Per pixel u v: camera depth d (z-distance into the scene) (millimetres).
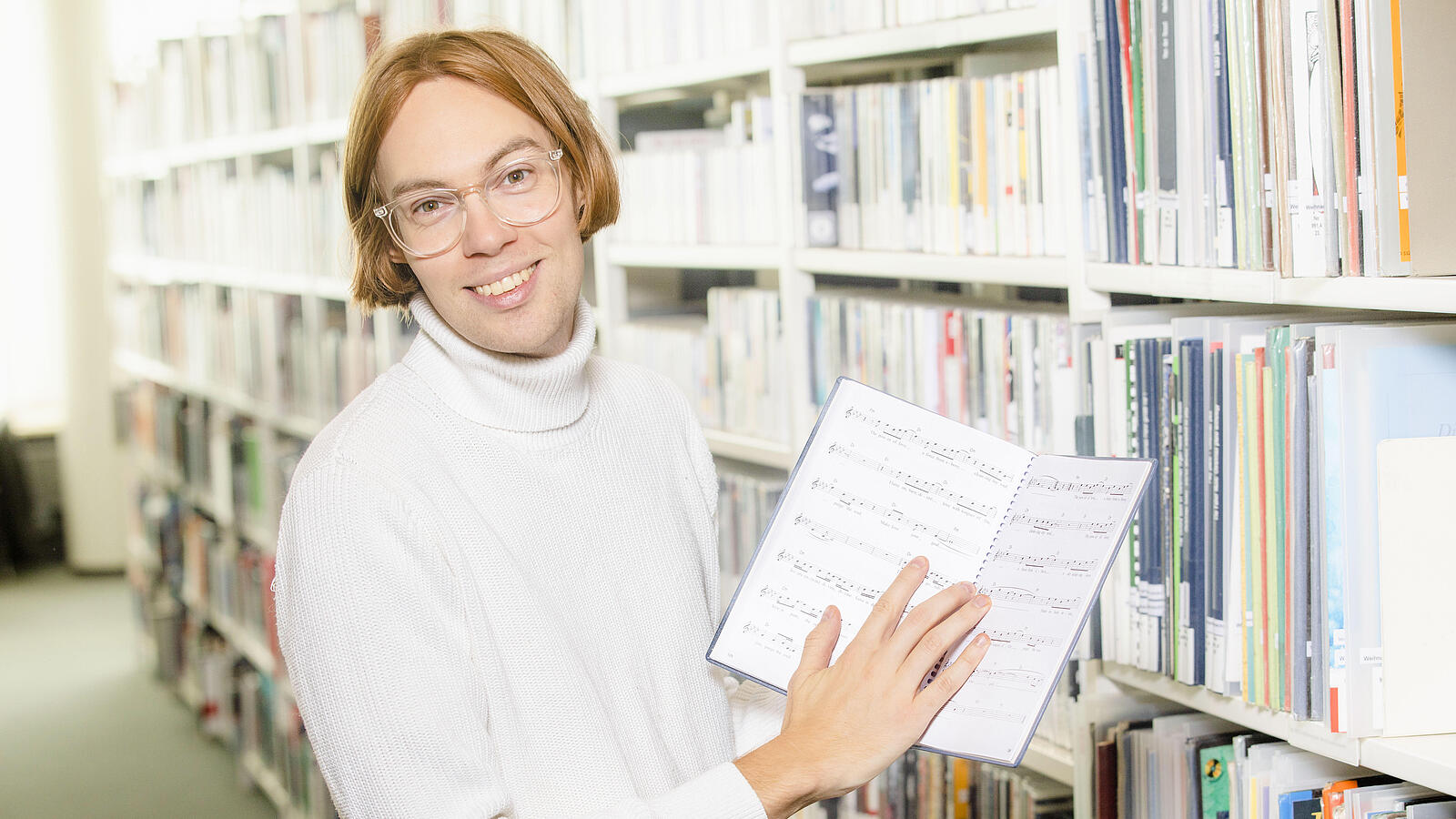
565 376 1140
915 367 1945
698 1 2357
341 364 3566
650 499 1225
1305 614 1221
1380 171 1118
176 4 4719
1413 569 1199
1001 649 1059
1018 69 2039
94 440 6535
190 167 4613
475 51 1082
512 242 1068
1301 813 1329
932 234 1882
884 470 1137
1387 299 1118
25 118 6969
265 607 3861
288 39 3689
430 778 980
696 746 1180
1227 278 1276
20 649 5504
